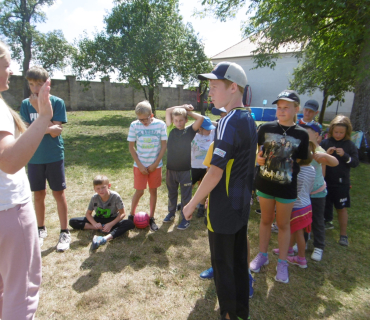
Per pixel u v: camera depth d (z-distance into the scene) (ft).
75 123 44.37
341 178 10.24
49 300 7.08
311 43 22.20
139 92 74.84
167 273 8.42
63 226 9.72
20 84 62.13
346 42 19.76
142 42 37.58
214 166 5.08
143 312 6.82
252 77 78.43
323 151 9.19
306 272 8.75
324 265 9.16
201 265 8.91
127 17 40.11
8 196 4.48
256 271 8.60
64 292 7.39
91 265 8.63
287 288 7.95
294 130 7.78
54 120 8.87
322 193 9.39
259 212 13.35
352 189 17.15
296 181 7.79
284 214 7.89
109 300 7.18
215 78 5.32
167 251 9.64
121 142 29.53
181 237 10.66
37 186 9.18
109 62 41.19
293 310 7.11
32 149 4.05
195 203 5.31
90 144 27.96
